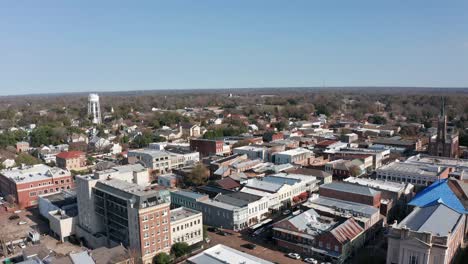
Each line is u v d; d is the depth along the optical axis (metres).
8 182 146.75
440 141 186.62
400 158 189.75
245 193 127.31
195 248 98.25
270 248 98.94
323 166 180.88
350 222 98.94
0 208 138.50
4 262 89.62
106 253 83.75
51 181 146.38
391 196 122.81
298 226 98.25
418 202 110.44
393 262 83.19
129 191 94.38
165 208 93.75
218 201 121.06
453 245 85.38
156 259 91.00
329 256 89.56
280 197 128.12
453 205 104.75
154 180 173.12
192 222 101.50
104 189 101.00
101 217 106.00
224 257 79.50
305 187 140.38
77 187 110.75
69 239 110.81
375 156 184.12
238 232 110.50
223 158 183.25
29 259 83.06
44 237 112.75
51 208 123.25
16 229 118.75
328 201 117.94
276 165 171.38
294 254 93.12
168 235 95.00
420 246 77.19
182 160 194.12
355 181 137.38
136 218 89.19
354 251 94.31
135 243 91.06
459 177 142.38
